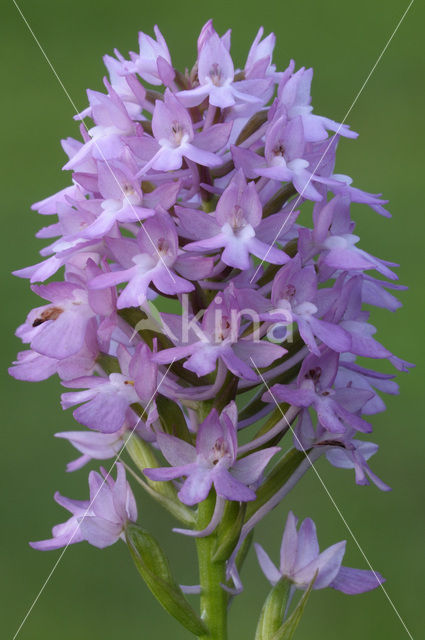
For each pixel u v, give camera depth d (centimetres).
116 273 22
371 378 25
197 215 22
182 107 22
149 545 23
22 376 23
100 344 24
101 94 23
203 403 23
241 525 23
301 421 23
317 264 23
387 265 24
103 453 24
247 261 22
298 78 23
